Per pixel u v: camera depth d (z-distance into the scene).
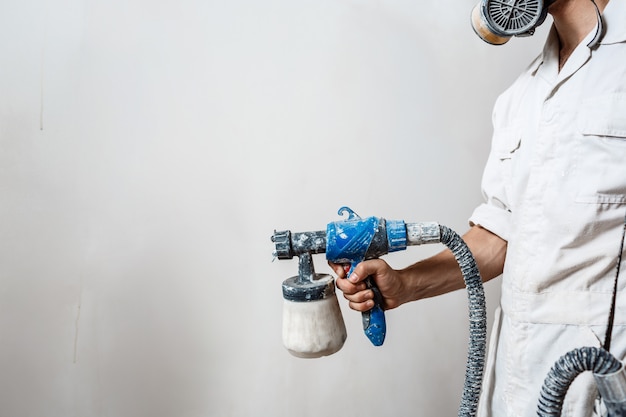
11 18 1.11
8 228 1.14
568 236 0.75
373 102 1.37
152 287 1.24
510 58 1.48
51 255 1.17
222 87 1.25
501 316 0.90
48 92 1.14
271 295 1.33
